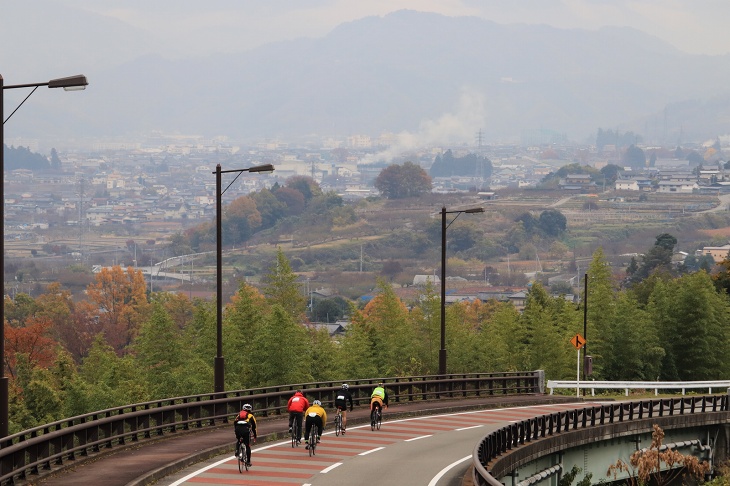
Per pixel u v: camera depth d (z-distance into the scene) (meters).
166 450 58.66
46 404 125.44
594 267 194.50
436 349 171.00
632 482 75.44
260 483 48.50
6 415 45.66
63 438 51.53
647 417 88.94
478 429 78.38
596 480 80.81
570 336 168.38
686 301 175.75
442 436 72.62
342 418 70.50
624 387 123.88
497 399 105.19
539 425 77.31
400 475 52.34
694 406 94.06
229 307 192.75
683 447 91.31
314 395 86.62
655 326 178.38
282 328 134.25
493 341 172.25
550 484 72.50
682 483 88.06
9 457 43.59
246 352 138.75
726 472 83.56
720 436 95.00
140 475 48.12
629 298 181.88
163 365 149.75
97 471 49.66
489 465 56.06
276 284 193.00
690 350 175.75
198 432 69.31
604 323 170.38
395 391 98.50
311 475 51.59
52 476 47.91
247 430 52.41
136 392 128.62
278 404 82.19
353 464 56.09
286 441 66.31
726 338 177.75
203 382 128.62
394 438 70.31
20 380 153.38
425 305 174.25
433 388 104.06
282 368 134.00
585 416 78.75
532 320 168.62
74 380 136.25
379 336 161.25
